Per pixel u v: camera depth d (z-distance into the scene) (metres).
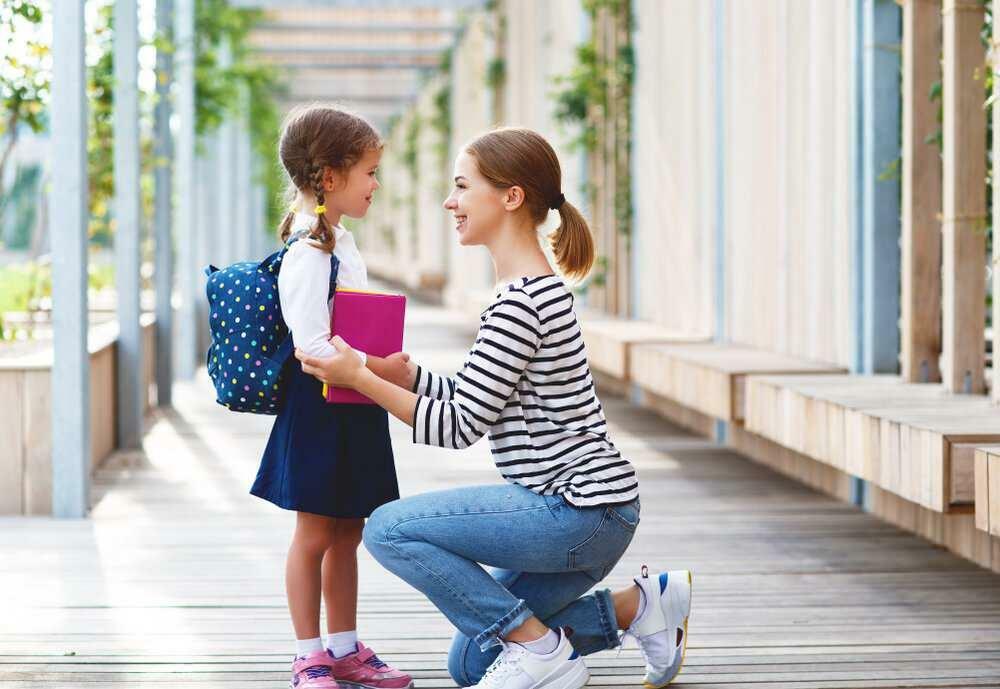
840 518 5.00
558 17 11.12
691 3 7.49
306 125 2.67
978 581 4.00
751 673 3.06
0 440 4.99
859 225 5.25
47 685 2.96
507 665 2.58
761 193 6.45
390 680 2.91
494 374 2.48
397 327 2.63
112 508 5.12
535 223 2.63
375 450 2.76
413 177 22.41
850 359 5.34
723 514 5.06
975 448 3.23
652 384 6.52
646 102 8.54
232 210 12.97
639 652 3.22
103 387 6.29
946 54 4.35
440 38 18.02
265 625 3.47
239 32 12.40
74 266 4.85
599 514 2.51
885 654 3.22
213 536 4.62
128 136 6.38
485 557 2.57
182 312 9.90
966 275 4.38
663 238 8.20
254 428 7.49
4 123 6.52
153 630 3.42
